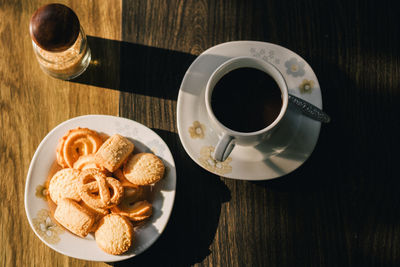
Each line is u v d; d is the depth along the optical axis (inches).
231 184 24.6
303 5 25.7
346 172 24.9
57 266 24.0
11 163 24.6
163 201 23.4
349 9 25.8
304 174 24.8
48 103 24.9
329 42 25.5
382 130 25.1
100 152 22.7
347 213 24.6
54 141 23.6
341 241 24.5
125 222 22.6
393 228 24.5
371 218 24.6
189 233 24.3
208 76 23.4
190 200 24.5
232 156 23.2
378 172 24.9
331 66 25.4
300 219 24.6
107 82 25.1
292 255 24.4
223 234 24.4
